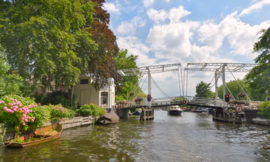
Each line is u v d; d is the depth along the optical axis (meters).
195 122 29.08
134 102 34.47
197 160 8.88
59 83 18.30
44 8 13.34
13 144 9.18
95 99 27.84
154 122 28.23
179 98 34.53
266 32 22.33
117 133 16.06
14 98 10.19
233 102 30.42
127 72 37.38
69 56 15.59
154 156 9.26
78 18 15.62
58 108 14.88
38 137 11.62
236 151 10.63
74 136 13.66
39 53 12.88
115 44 25.17
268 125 23.59
